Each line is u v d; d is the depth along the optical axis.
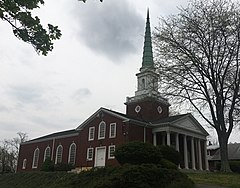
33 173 32.91
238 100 27.77
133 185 15.87
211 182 19.59
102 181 17.20
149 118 41.97
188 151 43.28
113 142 36.59
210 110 28.47
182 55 27.95
